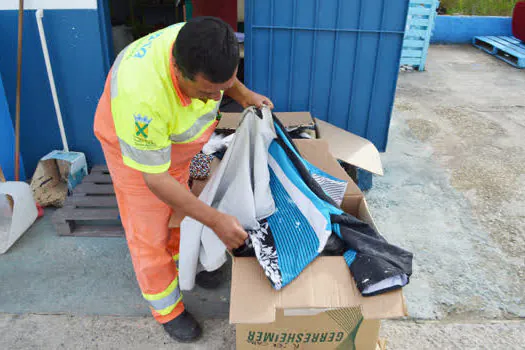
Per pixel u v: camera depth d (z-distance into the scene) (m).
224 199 1.82
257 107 1.91
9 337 2.10
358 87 3.54
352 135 3.11
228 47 1.18
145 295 2.00
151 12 5.62
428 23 6.23
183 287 1.87
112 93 1.41
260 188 1.82
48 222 2.91
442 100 5.26
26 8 2.82
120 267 2.54
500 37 7.93
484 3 9.25
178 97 1.44
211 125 1.77
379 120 3.67
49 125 3.19
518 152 3.93
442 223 2.94
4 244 2.68
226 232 1.47
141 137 1.37
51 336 2.11
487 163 3.73
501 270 2.52
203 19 1.22
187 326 2.08
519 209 3.09
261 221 1.81
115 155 1.66
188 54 1.18
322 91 3.56
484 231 2.86
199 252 1.81
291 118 3.12
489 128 4.44
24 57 2.95
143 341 2.09
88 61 2.98
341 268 1.60
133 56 1.44
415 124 4.51
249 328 1.71
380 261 1.56
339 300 1.50
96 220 2.88
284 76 3.50
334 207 1.83
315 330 1.73
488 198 3.22
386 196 3.22
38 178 3.08
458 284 2.41
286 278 1.54
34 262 2.57
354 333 1.74
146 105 1.35
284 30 3.32
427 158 3.80
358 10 3.25
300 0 3.21
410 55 6.43
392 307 1.49
